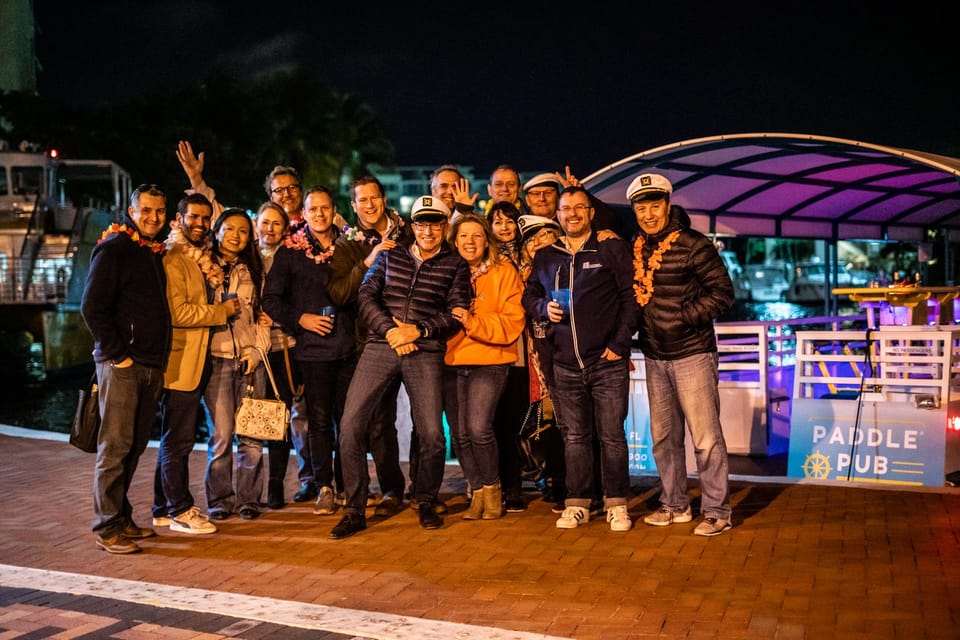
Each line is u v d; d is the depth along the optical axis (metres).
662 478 6.24
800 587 4.85
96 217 32.62
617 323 6.11
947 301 10.50
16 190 31.20
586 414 6.22
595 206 6.95
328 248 6.71
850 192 12.22
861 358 7.86
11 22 50.00
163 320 6.00
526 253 6.78
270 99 53.38
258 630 4.49
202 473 8.38
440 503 6.80
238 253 6.76
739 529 5.99
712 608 4.61
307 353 6.66
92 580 5.29
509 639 4.28
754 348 8.83
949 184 11.73
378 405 6.68
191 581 5.30
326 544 5.98
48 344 28.03
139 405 6.00
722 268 5.80
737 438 8.83
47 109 42.81
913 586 4.79
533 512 6.68
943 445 7.38
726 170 10.60
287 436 6.71
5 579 5.33
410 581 5.19
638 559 5.45
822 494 6.82
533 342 6.64
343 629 4.47
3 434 10.73
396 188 89.56
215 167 48.53
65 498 7.54
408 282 6.32
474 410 6.38
